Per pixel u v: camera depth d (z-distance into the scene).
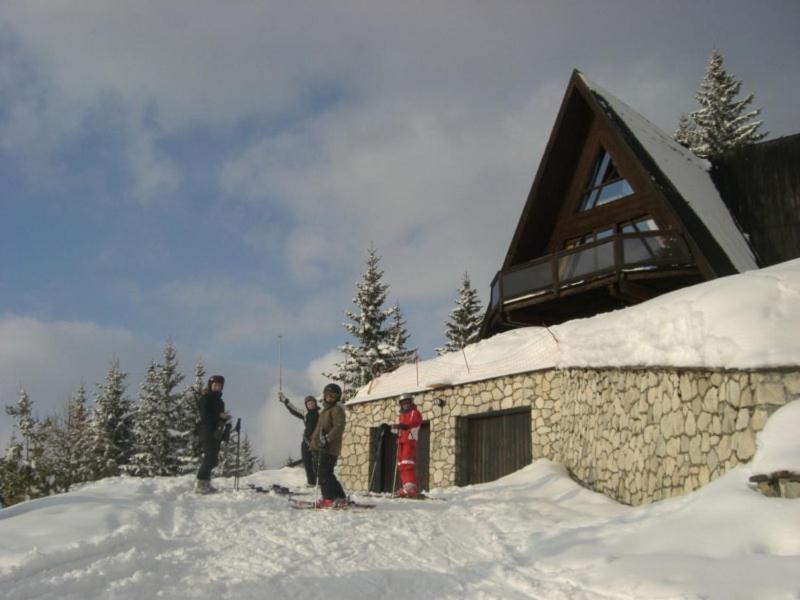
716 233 18.42
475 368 16.38
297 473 18.64
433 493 12.18
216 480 14.42
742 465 6.91
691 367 7.99
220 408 10.49
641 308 10.41
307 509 8.91
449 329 40.72
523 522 8.16
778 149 21.42
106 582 5.44
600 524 7.20
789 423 6.26
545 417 14.07
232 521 8.00
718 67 41.03
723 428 7.44
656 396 9.16
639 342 9.55
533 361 14.67
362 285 38.66
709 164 22.80
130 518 7.61
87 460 29.95
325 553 6.50
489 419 15.76
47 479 12.80
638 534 6.30
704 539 5.62
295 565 6.03
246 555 6.39
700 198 19.75
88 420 39.16
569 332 13.80
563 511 9.27
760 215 20.25
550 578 5.70
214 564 6.06
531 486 11.80
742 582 4.62
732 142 38.72
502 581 5.69
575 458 12.43
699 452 7.93
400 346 39.03
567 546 6.49
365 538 7.18
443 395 16.80
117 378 40.84
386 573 5.86
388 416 18.39
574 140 21.34
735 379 7.26
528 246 22.22
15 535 6.75
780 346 6.85
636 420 9.79
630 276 17.72
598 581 5.29
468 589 5.47
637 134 20.33
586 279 18.70
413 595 5.32
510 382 15.07
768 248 19.42
